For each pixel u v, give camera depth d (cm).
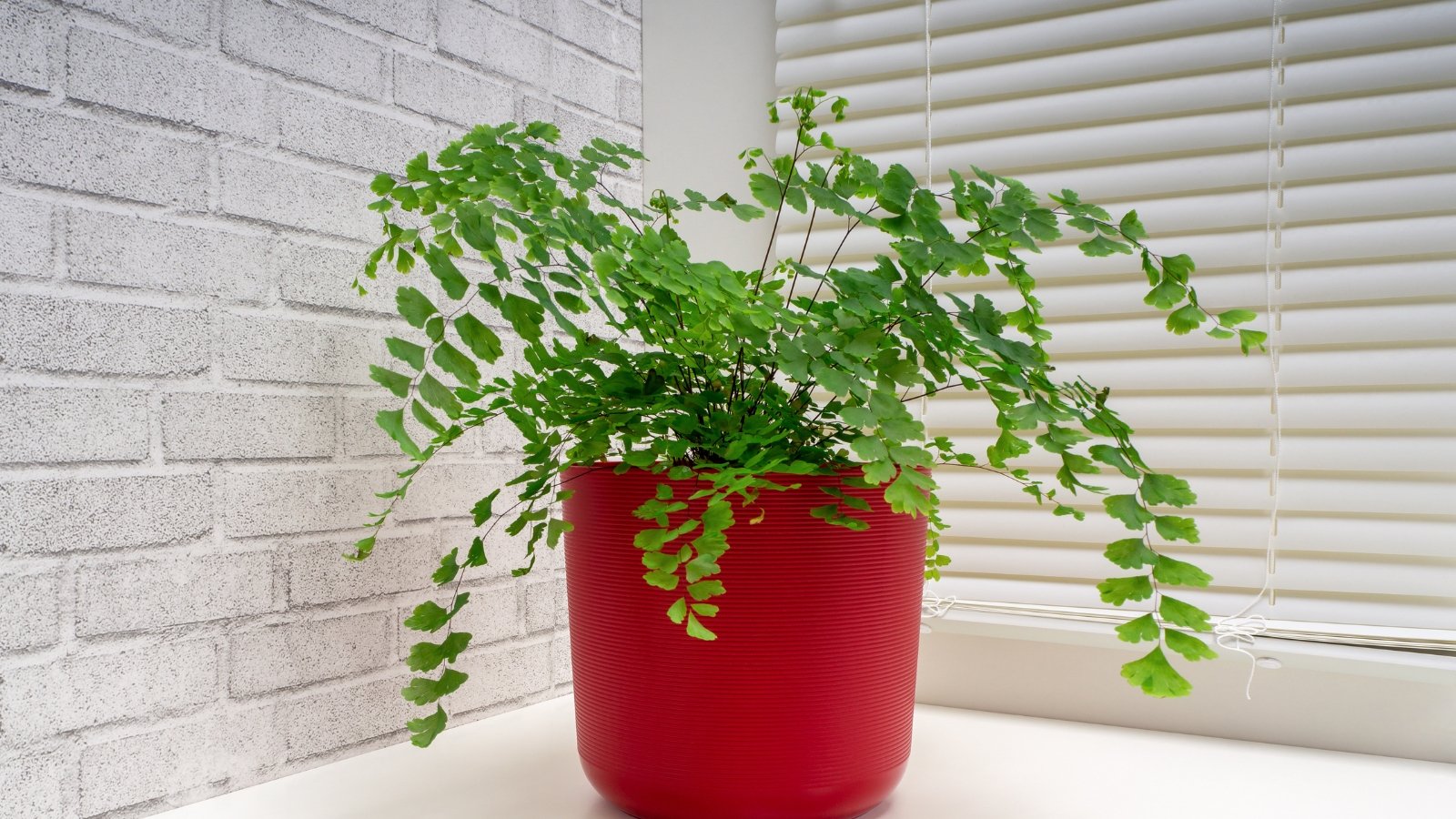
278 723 105
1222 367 128
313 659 108
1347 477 123
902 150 147
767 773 86
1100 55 135
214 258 100
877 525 90
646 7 164
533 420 91
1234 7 127
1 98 84
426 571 121
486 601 130
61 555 87
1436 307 120
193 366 98
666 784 88
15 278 85
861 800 91
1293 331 124
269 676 104
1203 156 131
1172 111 131
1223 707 127
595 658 93
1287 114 125
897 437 76
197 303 98
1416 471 120
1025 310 98
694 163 160
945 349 87
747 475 78
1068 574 135
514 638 134
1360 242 122
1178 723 129
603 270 77
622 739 90
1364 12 123
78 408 89
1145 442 131
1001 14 140
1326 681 122
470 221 77
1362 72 122
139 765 93
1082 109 136
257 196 104
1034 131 140
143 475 93
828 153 152
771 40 157
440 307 125
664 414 88
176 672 96
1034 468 138
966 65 144
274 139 105
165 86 96
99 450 90
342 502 112
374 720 115
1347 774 111
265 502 104
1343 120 123
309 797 100
